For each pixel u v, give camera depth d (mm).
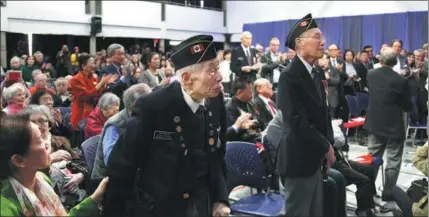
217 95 1522
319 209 2189
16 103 3045
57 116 3402
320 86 2121
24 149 1232
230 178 2623
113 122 2207
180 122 1428
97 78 4230
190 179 1445
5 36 9625
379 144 3330
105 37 11219
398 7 8094
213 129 1516
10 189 1211
